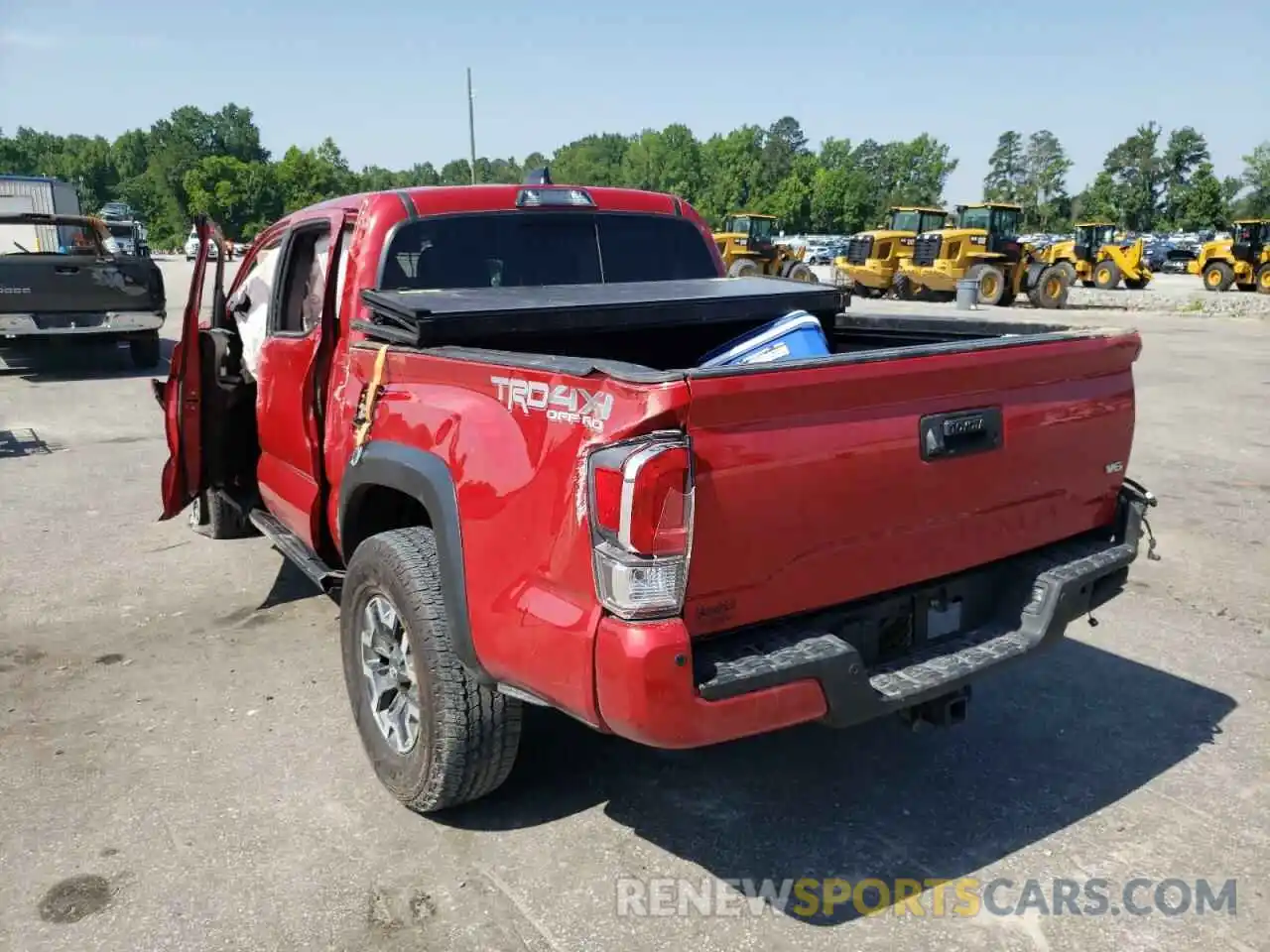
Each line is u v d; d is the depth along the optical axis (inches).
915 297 1130.0
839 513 109.0
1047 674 179.6
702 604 101.8
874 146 5698.8
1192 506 283.4
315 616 206.7
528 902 118.6
